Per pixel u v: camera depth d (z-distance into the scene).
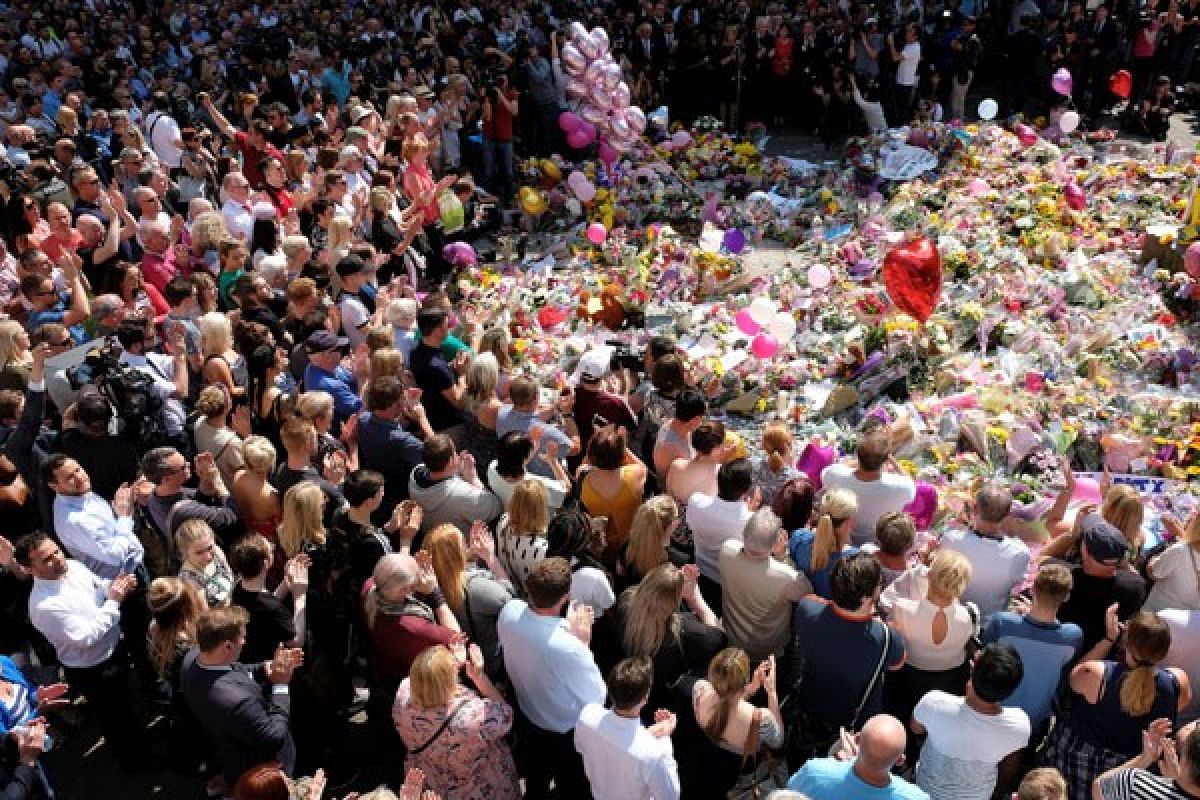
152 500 6.00
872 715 4.95
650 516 5.54
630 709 4.37
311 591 5.62
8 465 5.96
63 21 19.48
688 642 5.16
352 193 11.40
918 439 8.20
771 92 17.33
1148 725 4.80
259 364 6.96
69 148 11.55
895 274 9.11
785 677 5.71
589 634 4.98
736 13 17.97
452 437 7.22
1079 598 5.50
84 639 5.36
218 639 4.61
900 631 5.18
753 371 9.59
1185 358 9.23
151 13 20.91
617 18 18.80
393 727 5.39
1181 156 13.57
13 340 7.07
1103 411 8.48
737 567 5.49
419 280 11.72
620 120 13.19
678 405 6.66
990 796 4.72
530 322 10.70
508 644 4.92
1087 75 16.61
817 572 5.49
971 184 12.99
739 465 5.87
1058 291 10.36
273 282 8.86
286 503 5.59
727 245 11.95
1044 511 7.22
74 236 9.14
